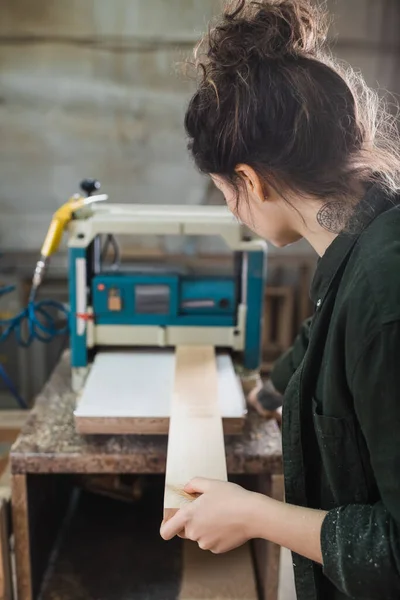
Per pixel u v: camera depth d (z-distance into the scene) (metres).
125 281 1.40
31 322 1.65
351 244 0.73
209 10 2.16
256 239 1.41
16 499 1.16
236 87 0.71
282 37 0.73
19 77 2.20
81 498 1.66
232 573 1.38
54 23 2.15
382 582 0.64
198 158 0.80
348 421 0.73
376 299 0.64
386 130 0.78
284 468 0.85
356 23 2.19
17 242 2.36
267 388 1.30
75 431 1.22
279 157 0.71
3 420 1.61
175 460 0.96
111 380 1.29
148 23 2.17
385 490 0.64
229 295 1.43
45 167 2.30
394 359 0.62
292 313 2.45
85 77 2.21
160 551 1.45
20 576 1.20
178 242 2.37
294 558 0.85
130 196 2.35
